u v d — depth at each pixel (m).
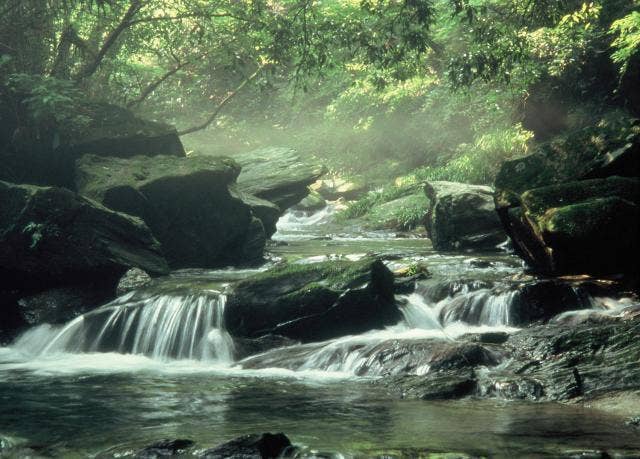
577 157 10.61
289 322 8.76
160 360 8.60
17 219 9.78
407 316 9.10
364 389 6.70
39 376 7.55
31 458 4.70
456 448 4.68
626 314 8.26
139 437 5.07
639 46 18.88
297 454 4.57
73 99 13.27
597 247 9.37
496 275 10.30
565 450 4.61
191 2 15.68
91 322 9.20
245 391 6.68
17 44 13.73
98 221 10.31
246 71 29.31
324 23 13.46
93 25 15.97
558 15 13.35
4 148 12.89
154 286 9.88
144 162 12.67
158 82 16.52
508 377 6.57
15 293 9.98
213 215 12.61
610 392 6.08
